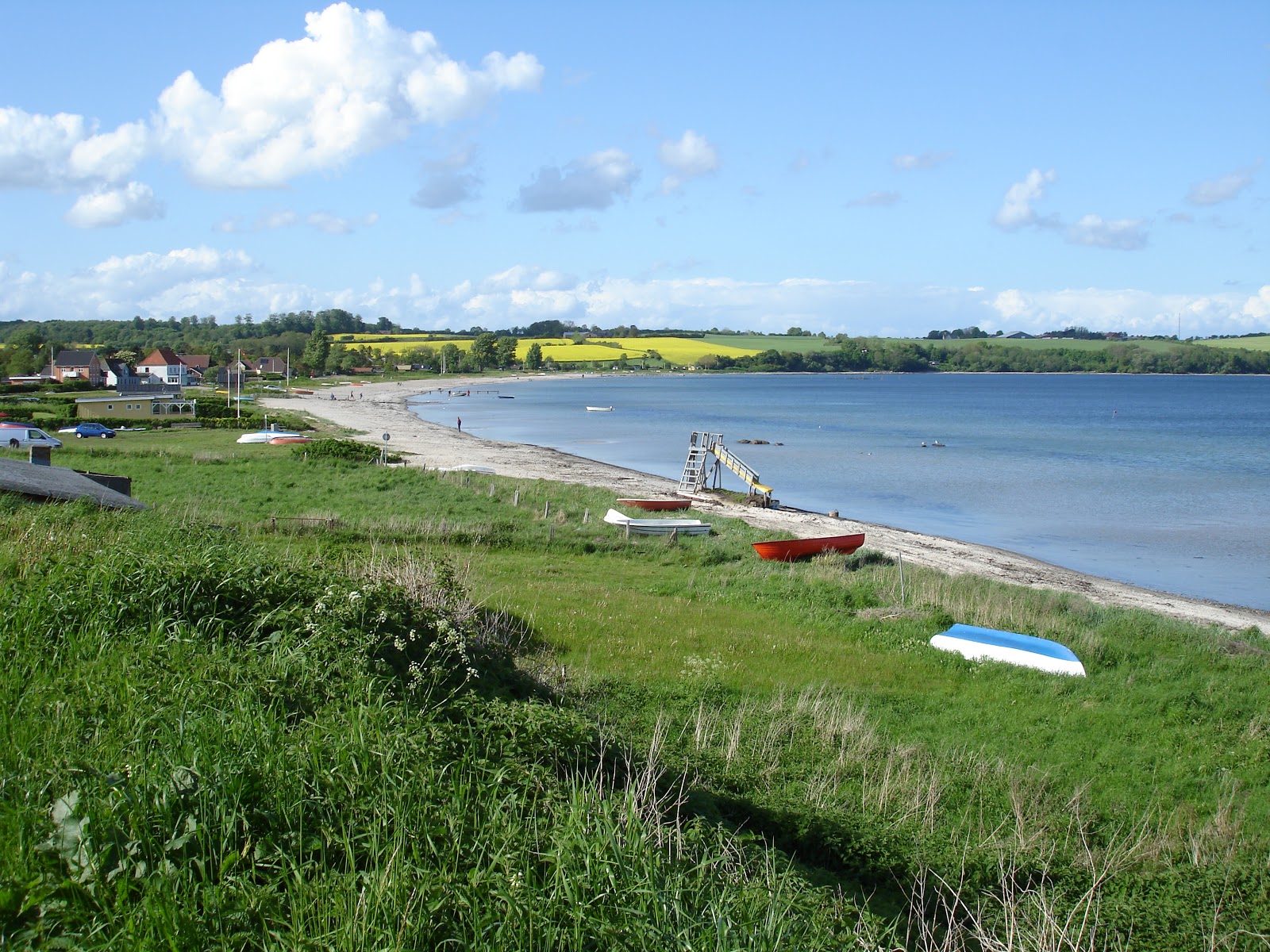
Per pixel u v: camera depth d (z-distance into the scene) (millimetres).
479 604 16734
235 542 15289
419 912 4965
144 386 123875
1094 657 19266
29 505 19047
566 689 12992
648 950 5203
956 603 22812
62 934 4430
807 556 30516
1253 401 156875
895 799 11086
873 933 6852
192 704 6926
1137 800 12477
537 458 64500
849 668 17375
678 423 104000
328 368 199875
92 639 8398
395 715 7453
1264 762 14039
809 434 91562
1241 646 21375
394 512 33062
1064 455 73000
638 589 23375
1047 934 7754
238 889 4875
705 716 13289
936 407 137875
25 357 135750
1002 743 14094
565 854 5766
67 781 5500
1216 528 43438
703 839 7363
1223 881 9594
